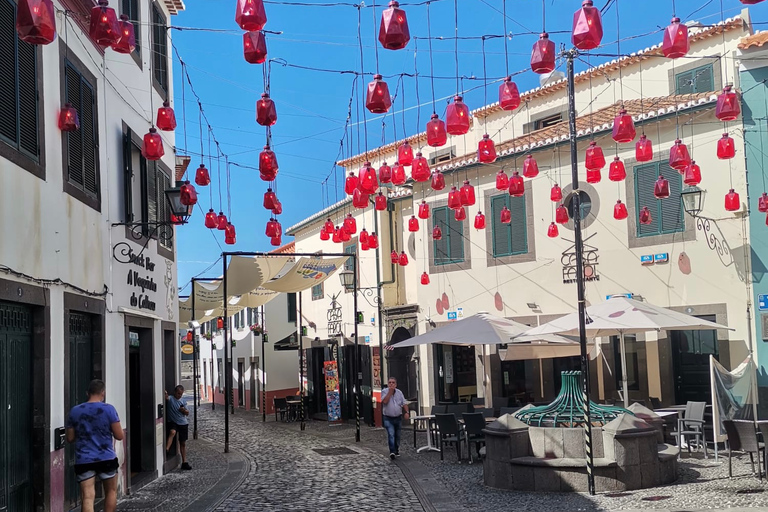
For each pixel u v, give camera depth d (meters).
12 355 8.35
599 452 11.16
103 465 8.53
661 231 16.45
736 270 15.25
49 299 9.17
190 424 29.48
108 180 11.90
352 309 26.31
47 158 9.24
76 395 10.41
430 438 17.11
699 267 15.82
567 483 10.88
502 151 19.23
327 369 26.14
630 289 16.91
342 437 21.47
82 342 10.78
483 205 19.97
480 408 17.95
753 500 9.44
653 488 10.76
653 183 16.61
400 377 23.45
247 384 37.72
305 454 17.62
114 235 12.04
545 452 11.39
